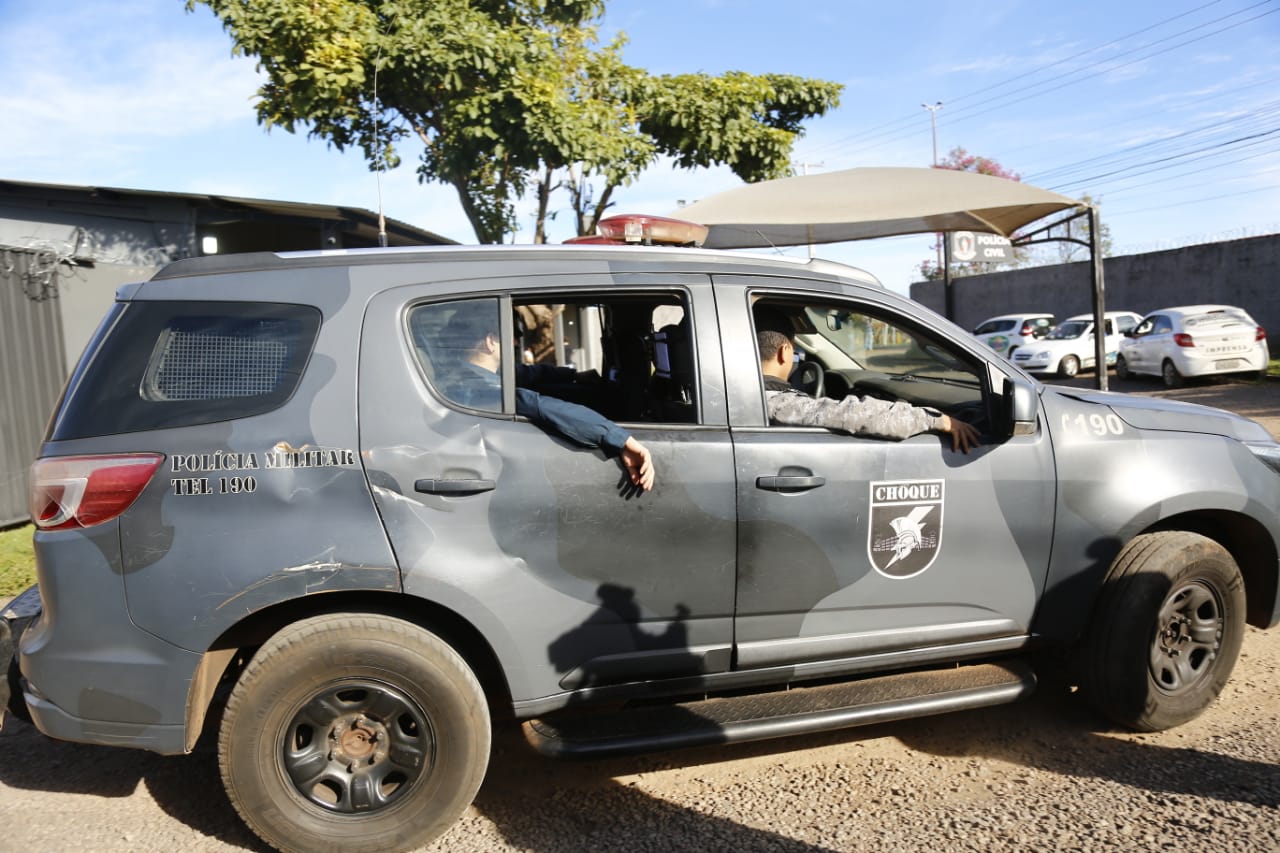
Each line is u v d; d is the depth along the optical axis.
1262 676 4.27
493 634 2.89
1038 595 3.53
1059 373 22.91
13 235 11.10
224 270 2.95
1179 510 3.63
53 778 3.49
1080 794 3.26
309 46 9.69
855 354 4.13
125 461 2.72
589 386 4.16
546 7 11.09
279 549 2.74
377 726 2.88
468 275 3.03
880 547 3.27
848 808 3.21
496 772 3.52
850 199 6.09
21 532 7.46
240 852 2.98
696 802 3.27
